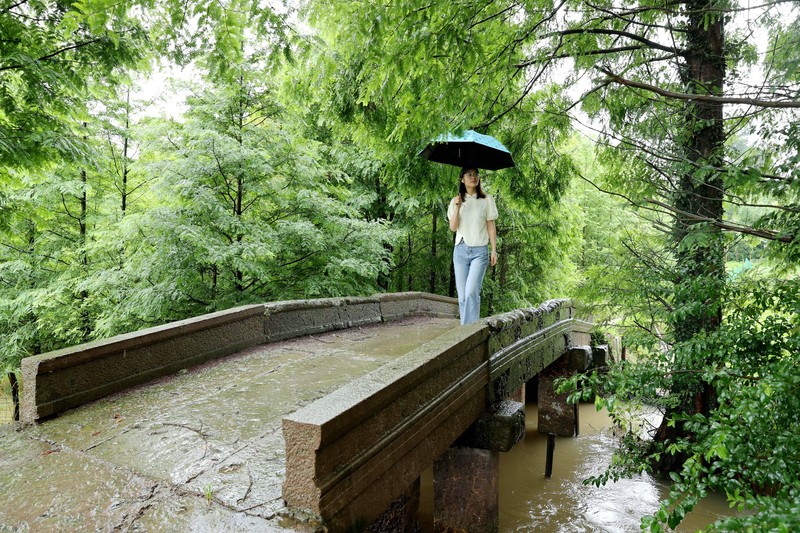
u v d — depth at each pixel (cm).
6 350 995
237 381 444
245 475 271
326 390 419
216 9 324
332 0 366
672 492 247
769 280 381
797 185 292
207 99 826
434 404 344
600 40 561
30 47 537
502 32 458
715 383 307
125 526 224
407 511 459
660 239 609
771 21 360
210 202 768
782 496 217
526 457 889
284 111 867
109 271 824
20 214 686
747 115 381
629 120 572
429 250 1367
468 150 552
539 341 662
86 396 382
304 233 831
